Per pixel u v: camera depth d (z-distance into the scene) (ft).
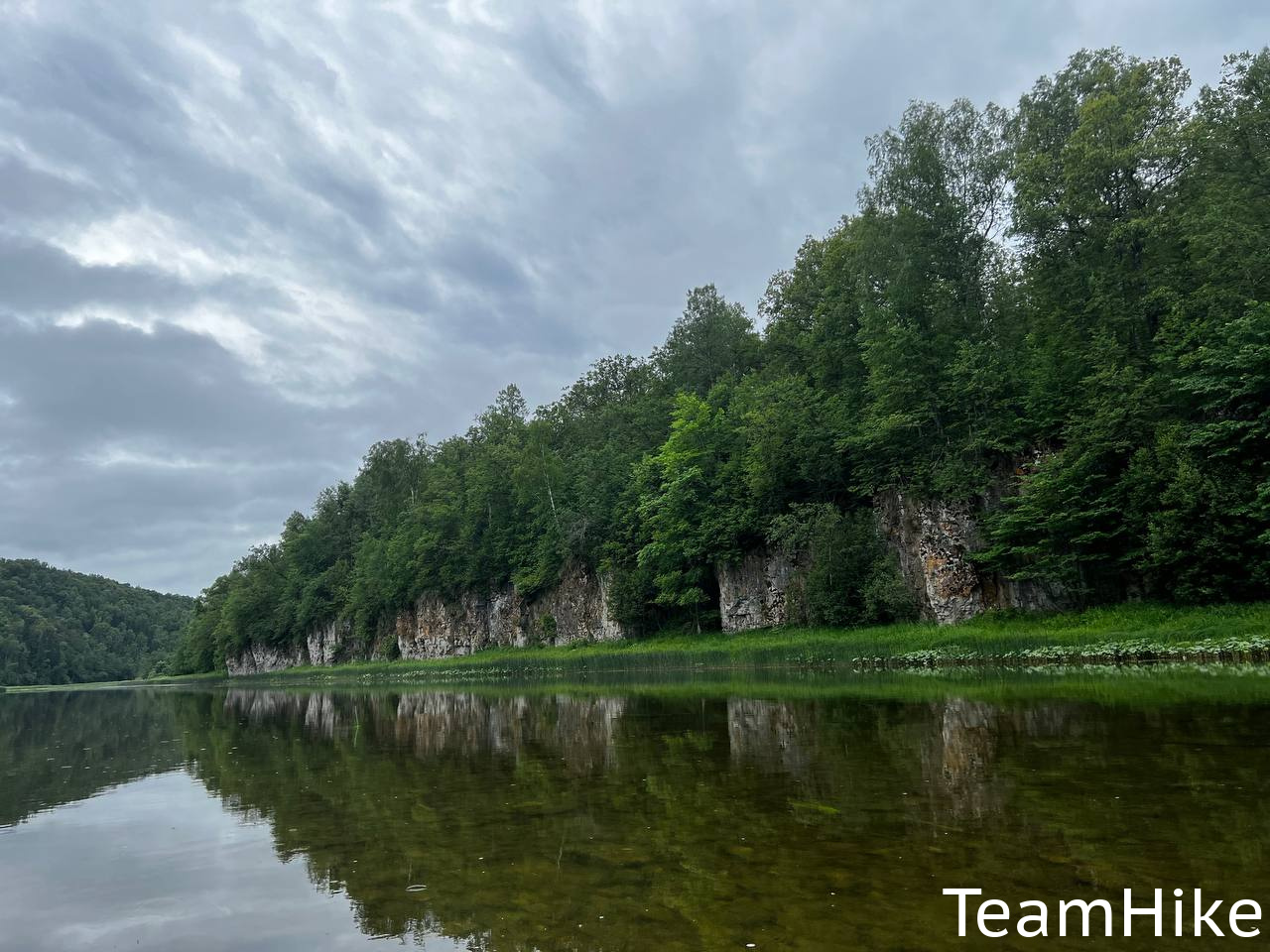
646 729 59.62
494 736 62.08
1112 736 40.78
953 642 109.70
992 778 32.96
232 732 82.89
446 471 294.87
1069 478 105.19
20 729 103.50
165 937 21.15
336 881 25.18
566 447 275.39
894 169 138.62
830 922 18.81
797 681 99.50
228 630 416.46
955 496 122.11
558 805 33.99
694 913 19.94
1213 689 57.06
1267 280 94.63
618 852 26.05
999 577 121.39
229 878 26.40
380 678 240.32
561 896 22.07
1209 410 98.73
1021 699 59.47
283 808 37.78
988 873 21.54
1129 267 115.96
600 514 217.77
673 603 189.26
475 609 269.03
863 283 146.51
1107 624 97.86
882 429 132.98
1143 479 96.94
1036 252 125.90
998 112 138.31
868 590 134.31
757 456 159.53
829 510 146.20
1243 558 88.33
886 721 53.26
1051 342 123.95
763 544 169.37
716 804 31.99
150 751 68.08
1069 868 21.49
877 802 30.40
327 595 367.86
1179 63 114.93
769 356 211.20
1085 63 125.70
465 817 32.83
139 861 29.55
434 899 22.68
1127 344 111.75
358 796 39.42
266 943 20.29
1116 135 111.14
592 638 215.92
